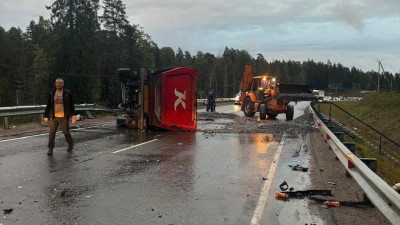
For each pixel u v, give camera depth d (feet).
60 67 152.25
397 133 88.48
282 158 29.07
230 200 17.79
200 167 25.36
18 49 299.17
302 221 15.02
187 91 48.26
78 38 153.17
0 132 44.55
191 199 17.89
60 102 29.68
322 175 23.08
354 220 15.07
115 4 188.24
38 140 37.68
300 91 69.51
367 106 139.85
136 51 200.75
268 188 19.98
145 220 15.01
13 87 278.26
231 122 62.34
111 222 14.73
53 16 153.17
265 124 57.41
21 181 20.79
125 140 38.60
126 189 19.54
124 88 50.90
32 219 14.89
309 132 47.88
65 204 16.88
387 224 14.58
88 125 54.80
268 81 73.51
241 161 27.68
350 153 21.02
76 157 28.50
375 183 13.98
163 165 25.90
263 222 14.92
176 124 47.37
